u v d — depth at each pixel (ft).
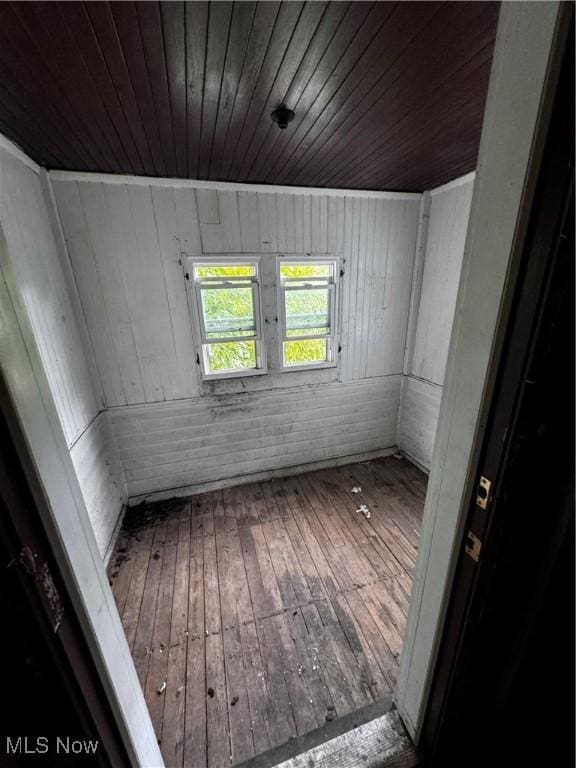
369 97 4.24
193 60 3.49
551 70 1.33
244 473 9.43
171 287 7.59
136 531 7.63
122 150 5.54
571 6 1.22
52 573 1.63
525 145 1.51
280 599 5.82
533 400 1.70
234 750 3.81
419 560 2.95
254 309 8.39
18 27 2.87
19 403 1.46
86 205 6.60
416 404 9.99
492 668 2.53
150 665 4.79
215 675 4.64
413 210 8.87
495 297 1.80
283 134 5.20
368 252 8.87
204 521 7.94
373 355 9.86
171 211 7.14
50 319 5.87
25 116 4.35
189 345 8.09
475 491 2.16
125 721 2.28
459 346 2.14
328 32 3.15
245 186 7.41
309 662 4.77
